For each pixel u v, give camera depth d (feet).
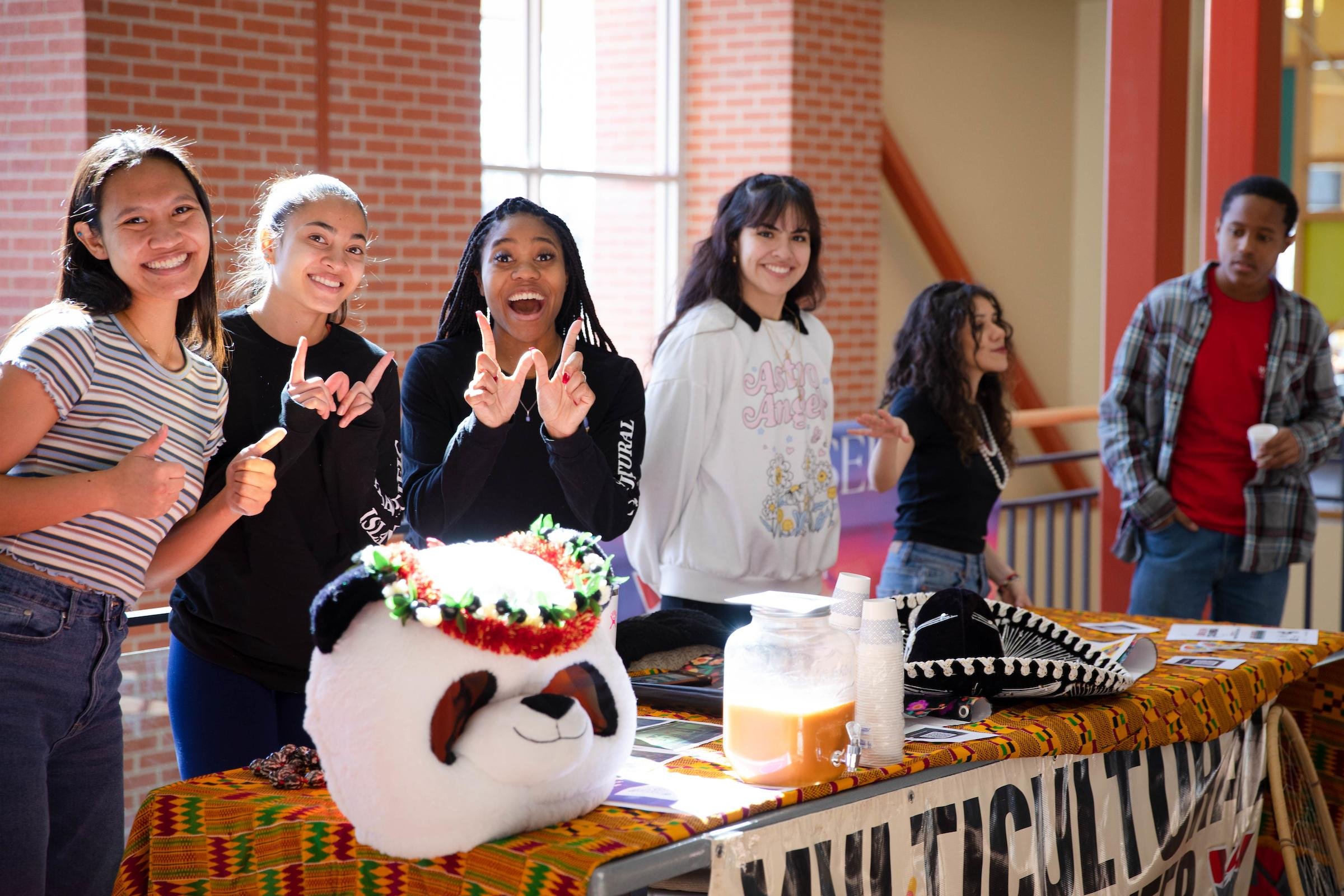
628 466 8.06
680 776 5.75
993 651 7.09
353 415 6.98
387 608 4.87
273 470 6.36
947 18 28.07
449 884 5.03
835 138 25.54
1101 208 30.76
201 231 6.33
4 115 18.04
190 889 5.68
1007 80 29.43
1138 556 13.25
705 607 9.38
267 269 7.48
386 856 5.22
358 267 7.39
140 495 5.78
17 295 18.21
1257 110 15.25
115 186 6.16
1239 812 8.52
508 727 4.82
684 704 6.84
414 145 20.86
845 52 25.53
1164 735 7.39
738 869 5.15
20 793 5.94
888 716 5.85
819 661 5.57
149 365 6.28
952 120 28.43
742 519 9.27
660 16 25.73
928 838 5.98
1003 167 29.50
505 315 7.90
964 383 10.93
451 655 4.80
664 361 9.41
